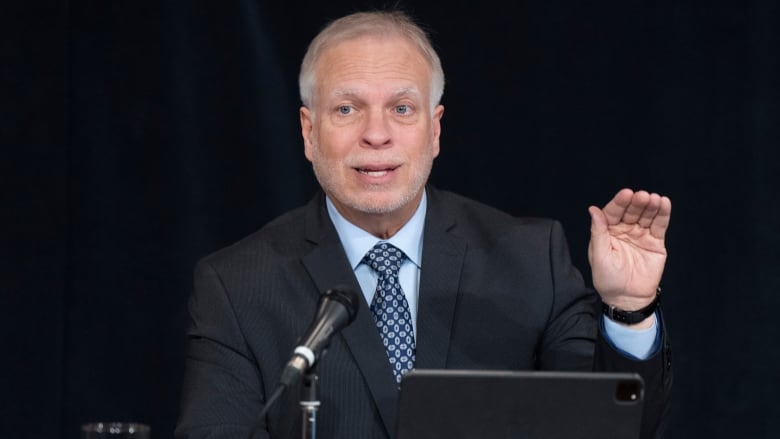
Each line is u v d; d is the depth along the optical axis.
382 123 7.61
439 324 7.86
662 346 7.07
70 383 11.30
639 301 7.04
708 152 11.45
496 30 11.49
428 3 11.50
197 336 7.95
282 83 11.46
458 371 5.71
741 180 11.44
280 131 11.43
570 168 11.47
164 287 11.35
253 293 7.95
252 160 11.41
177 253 11.33
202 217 11.35
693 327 11.45
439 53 11.51
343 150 7.68
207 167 11.38
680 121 11.45
